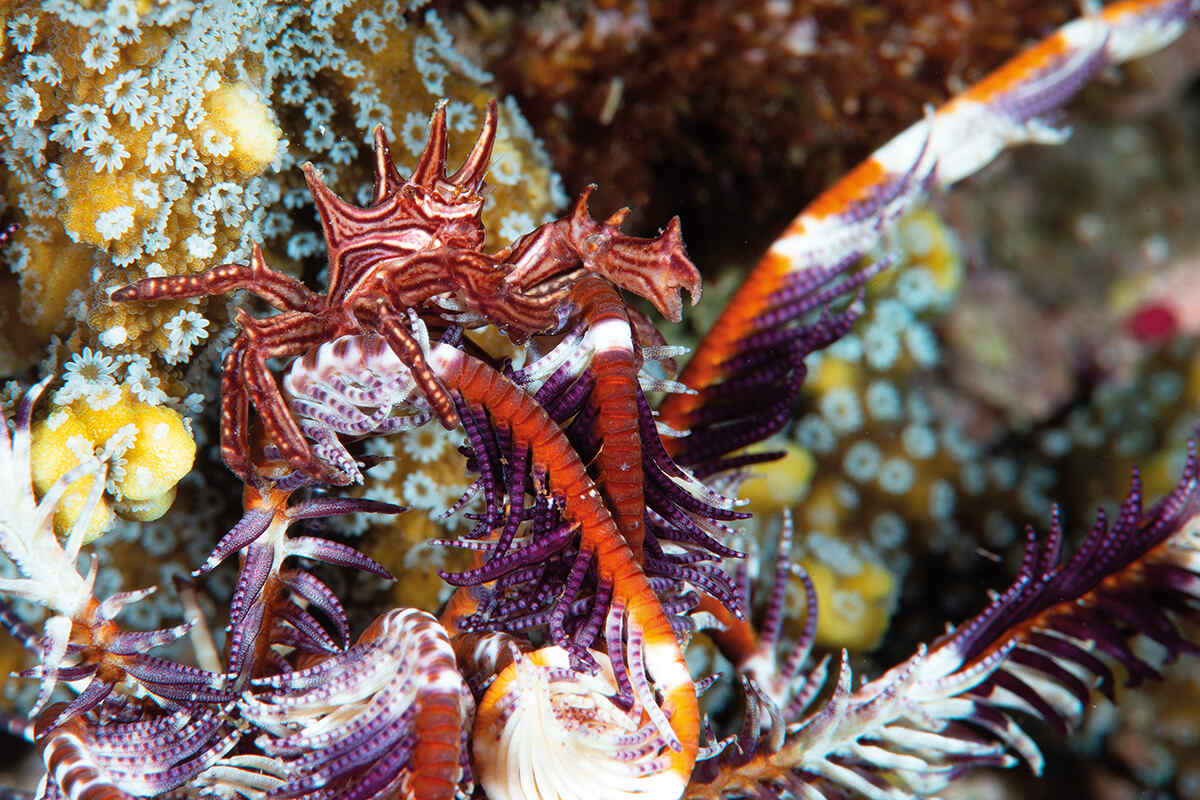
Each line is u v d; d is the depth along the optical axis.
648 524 0.11
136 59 0.11
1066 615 0.12
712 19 0.14
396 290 0.11
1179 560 0.12
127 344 0.12
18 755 0.14
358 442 0.12
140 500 0.12
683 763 0.11
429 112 0.13
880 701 0.12
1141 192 0.28
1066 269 0.27
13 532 0.11
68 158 0.12
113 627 0.11
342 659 0.11
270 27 0.12
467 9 0.14
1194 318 0.26
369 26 0.13
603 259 0.11
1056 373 0.26
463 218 0.11
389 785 0.11
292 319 0.11
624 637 0.11
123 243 0.12
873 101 0.15
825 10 0.14
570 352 0.11
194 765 0.11
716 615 0.13
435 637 0.11
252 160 0.12
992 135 0.13
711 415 0.13
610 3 0.14
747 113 0.15
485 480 0.11
